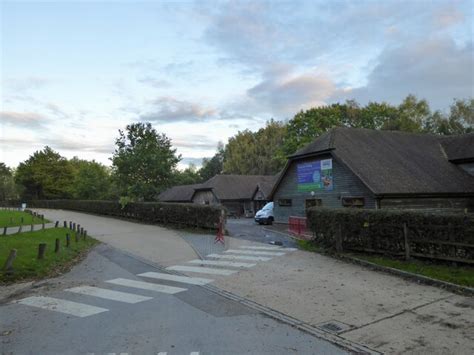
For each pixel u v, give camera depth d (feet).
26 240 61.52
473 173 88.53
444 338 20.79
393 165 83.20
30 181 266.57
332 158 85.51
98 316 25.88
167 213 102.63
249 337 21.58
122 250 59.72
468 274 32.55
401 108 175.42
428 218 37.86
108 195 184.24
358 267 40.86
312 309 26.81
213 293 31.96
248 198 173.58
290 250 53.83
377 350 19.57
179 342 20.86
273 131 285.02
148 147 130.72
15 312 27.30
